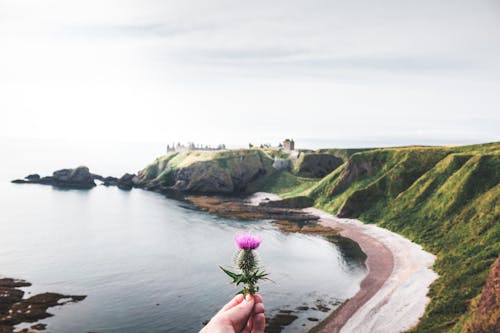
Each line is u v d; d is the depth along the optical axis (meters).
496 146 122.75
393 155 144.88
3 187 191.88
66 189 197.62
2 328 45.44
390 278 66.56
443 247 80.94
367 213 122.88
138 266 72.38
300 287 62.88
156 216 128.25
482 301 35.84
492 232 72.81
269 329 47.09
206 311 52.44
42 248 84.12
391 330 45.72
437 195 106.50
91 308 52.62
